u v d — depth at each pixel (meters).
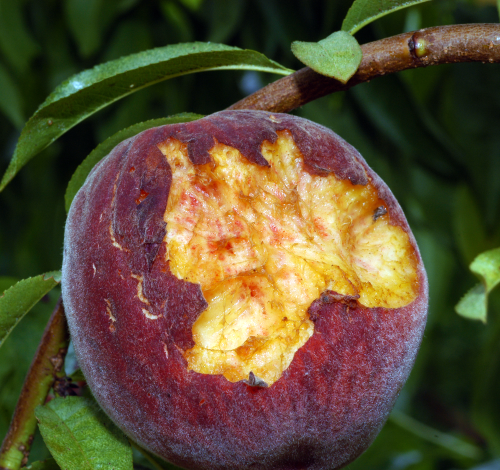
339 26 0.42
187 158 0.28
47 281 0.30
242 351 0.28
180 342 0.27
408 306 0.28
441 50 0.30
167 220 0.28
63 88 0.31
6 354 0.37
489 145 0.44
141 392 0.27
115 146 0.30
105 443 0.29
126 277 0.27
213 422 0.27
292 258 0.29
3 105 0.44
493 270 0.31
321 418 0.27
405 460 0.43
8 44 0.44
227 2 0.43
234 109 0.30
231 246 0.28
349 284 0.28
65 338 0.31
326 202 0.29
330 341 0.27
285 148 0.29
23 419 0.31
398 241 0.29
